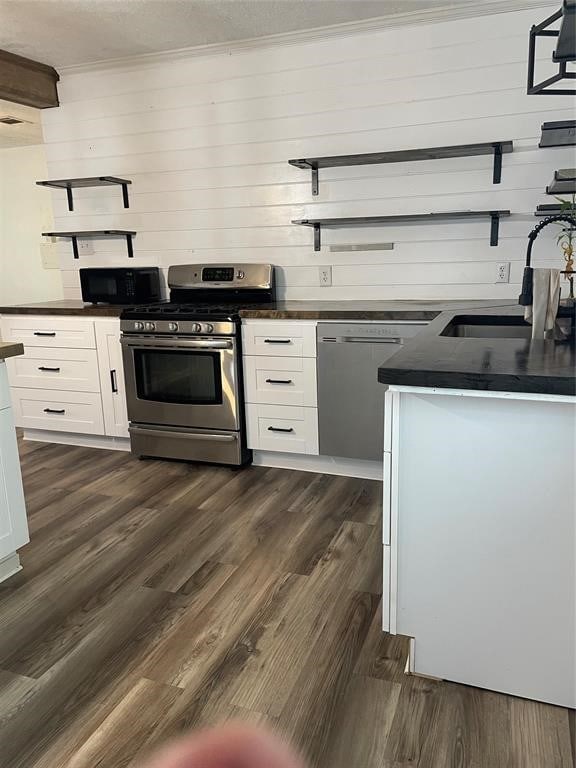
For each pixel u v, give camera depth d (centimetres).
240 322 329
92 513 289
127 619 204
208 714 160
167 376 348
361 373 310
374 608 207
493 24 313
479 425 150
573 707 159
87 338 370
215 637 193
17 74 381
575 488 146
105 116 405
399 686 170
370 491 310
